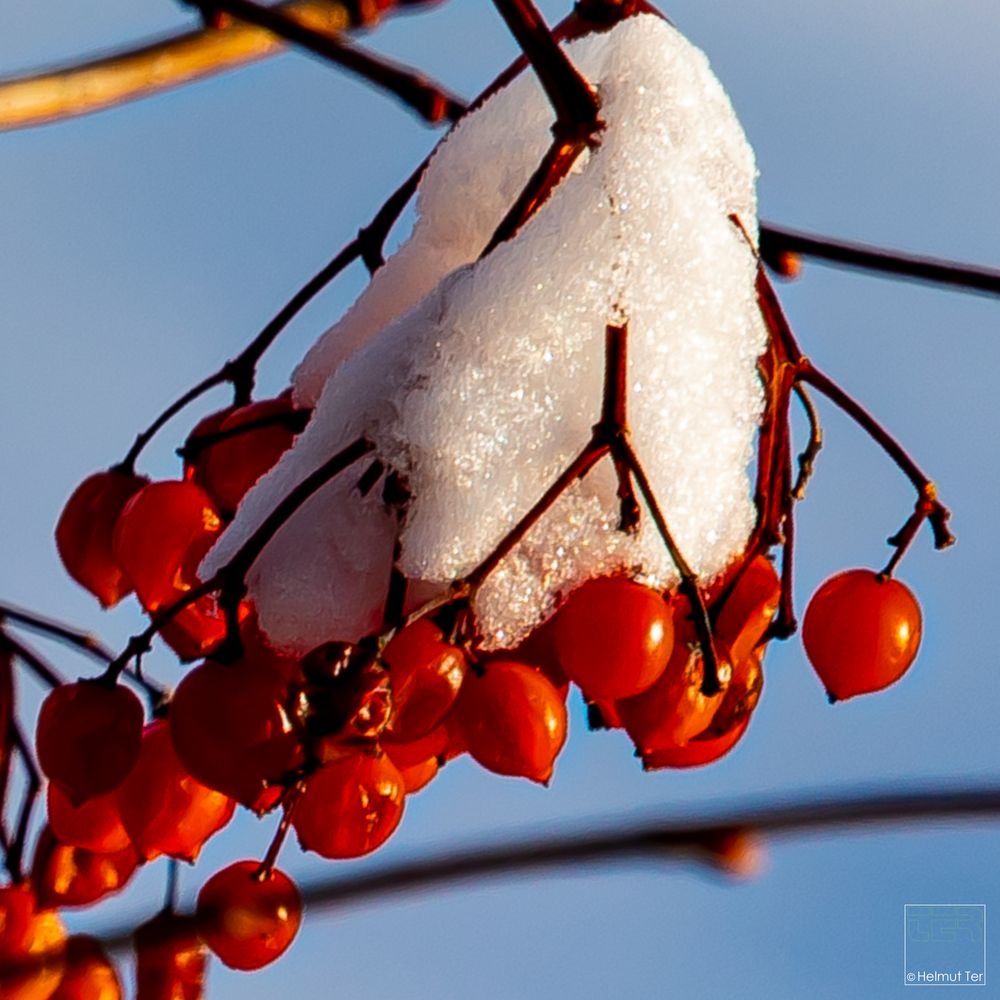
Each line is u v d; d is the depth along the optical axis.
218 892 0.45
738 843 0.44
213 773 0.44
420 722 0.44
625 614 0.44
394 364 0.45
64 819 0.46
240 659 0.44
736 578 0.45
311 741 0.44
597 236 0.45
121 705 0.45
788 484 0.46
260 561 0.45
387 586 0.45
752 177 0.46
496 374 0.45
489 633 0.45
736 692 0.46
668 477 0.45
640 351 0.45
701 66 0.46
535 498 0.45
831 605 0.46
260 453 0.46
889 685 0.46
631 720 0.45
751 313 0.46
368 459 0.45
